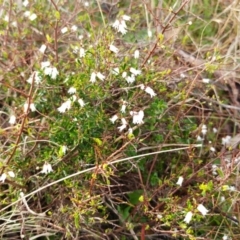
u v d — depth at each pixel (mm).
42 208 265
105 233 258
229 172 248
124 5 369
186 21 361
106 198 274
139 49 310
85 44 300
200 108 297
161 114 270
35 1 335
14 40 318
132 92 265
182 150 281
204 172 269
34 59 308
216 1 379
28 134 263
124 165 269
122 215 266
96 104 255
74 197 246
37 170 266
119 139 253
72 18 330
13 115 263
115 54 270
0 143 279
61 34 322
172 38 324
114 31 331
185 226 236
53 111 268
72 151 252
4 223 254
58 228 250
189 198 248
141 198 243
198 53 325
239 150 272
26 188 260
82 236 256
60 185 257
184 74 306
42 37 328
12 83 300
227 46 362
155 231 260
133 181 278
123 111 251
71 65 291
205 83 312
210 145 292
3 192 259
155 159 267
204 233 272
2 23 322
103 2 343
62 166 253
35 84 272
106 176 233
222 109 337
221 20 356
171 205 243
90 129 250
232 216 273
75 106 250
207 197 245
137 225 261
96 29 342
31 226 259
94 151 252
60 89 270
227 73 319
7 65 307
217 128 329
